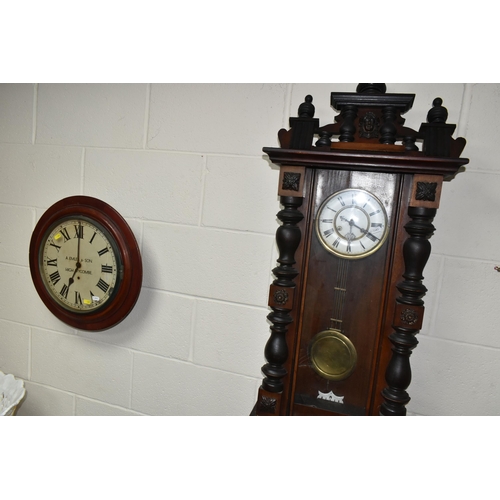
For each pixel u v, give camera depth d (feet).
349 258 2.48
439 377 2.86
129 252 3.26
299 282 2.55
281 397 2.62
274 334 2.58
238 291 3.21
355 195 2.43
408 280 2.34
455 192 2.70
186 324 3.37
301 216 2.47
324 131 2.46
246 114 3.05
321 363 2.60
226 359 3.31
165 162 3.27
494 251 2.68
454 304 2.78
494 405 2.79
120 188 3.41
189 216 3.25
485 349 2.76
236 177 3.11
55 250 3.45
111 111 3.38
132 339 3.54
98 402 3.73
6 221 3.81
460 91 2.66
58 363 3.83
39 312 3.84
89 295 3.37
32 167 3.67
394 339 2.38
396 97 2.35
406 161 2.20
